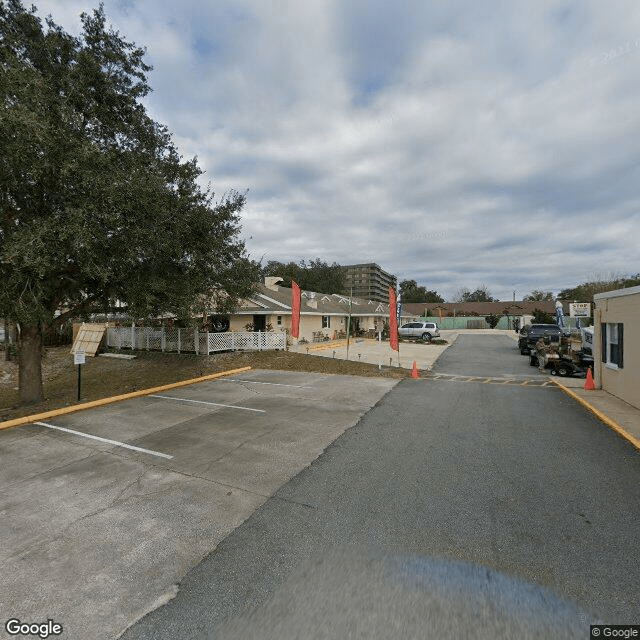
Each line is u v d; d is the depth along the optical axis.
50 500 4.50
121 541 3.63
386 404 9.25
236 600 2.83
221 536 3.69
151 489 4.76
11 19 8.97
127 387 12.37
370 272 102.38
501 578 3.02
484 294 97.25
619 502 4.28
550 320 42.69
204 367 16.12
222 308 14.43
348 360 17.11
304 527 3.83
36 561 3.35
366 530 3.75
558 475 5.03
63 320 11.61
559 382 12.10
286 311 23.27
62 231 7.56
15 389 14.80
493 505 4.23
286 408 8.93
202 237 11.48
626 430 6.88
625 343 9.13
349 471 5.22
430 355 20.53
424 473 5.14
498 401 9.52
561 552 3.36
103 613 2.74
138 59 10.66
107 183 8.14
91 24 9.62
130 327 22.05
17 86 7.30
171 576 3.12
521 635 2.46
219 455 5.91
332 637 2.46
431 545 3.48
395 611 2.68
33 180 8.12
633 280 43.94
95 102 9.77
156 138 11.77
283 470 5.29
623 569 3.12
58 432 7.30
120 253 9.34
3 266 8.07
